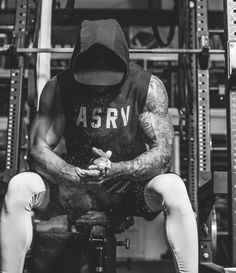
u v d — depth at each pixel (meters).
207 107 2.41
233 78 1.76
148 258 3.96
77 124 1.67
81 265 1.68
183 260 1.43
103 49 1.56
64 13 2.69
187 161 2.70
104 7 4.28
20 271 1.45
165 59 3.54
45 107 1.70
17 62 2.30
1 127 3.79
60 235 1.74
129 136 1.67
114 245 1.71
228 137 1.75
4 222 1.44
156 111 1.65
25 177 1.49
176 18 3.07
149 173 1.55
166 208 1.46
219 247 3.37
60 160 1.57
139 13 4.11
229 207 1.71
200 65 2.39
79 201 1.64
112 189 1.64
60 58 3.62
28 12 2.45
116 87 1.62
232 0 1.82
